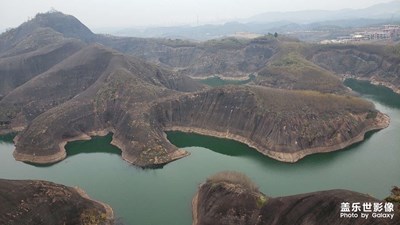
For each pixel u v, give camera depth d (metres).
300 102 130.25
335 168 102.62
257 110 129.50
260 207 68.38
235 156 116.06
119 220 78.50
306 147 114.62
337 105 131.50
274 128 120.00
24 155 120.81
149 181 99.25
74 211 74.81
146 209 83.12
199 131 138.12
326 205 60.97
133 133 125.31
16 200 69.75
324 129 119.19
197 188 92.44
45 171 109.94
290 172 101.88
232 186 75.31
